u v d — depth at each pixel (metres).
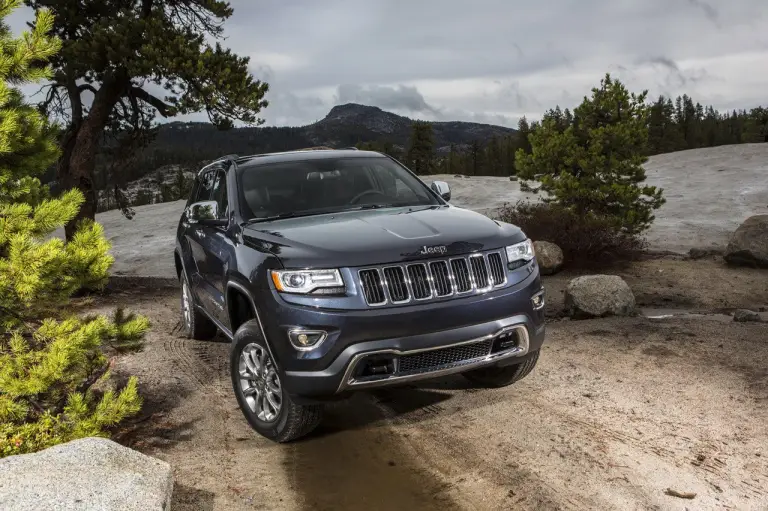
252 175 5.70
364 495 3.75
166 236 32.03
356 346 4.03
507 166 175.00
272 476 4.05
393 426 4.77
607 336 6.70
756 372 5.25
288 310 4.12
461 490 3.73
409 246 4.27
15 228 4.35
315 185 5.61
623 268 13.66
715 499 3.43
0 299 4.31
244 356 4.73
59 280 4.47
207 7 15.98
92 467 3.55
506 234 4.71
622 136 16.12
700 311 9.31
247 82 15.41
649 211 16.28
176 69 14.28
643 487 3.60
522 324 4.45
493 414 4.82
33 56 4.42
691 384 5.09
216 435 4.77
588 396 5.02
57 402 4.77
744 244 13.12
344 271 4.12
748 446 4.00
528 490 3.66
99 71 15.19
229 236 5.25
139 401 4.61
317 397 4.19
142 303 11.84
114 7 16.00
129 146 18.00
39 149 4.84
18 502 3.16
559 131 17.77
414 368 4.20
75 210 4.56
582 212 16.66
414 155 103.94
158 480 3.55
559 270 13.73
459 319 4.20
